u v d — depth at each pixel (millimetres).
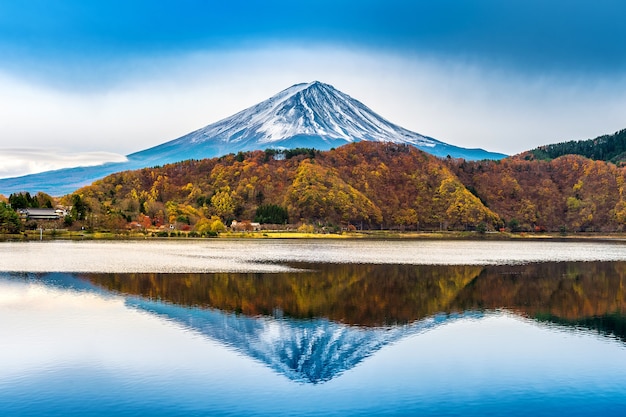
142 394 30734
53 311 49688
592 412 29469
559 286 70875
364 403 30062
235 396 30656
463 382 33375
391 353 38812
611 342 42438
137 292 59781
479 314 51938
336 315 50281
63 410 28594
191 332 43125
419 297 60594
